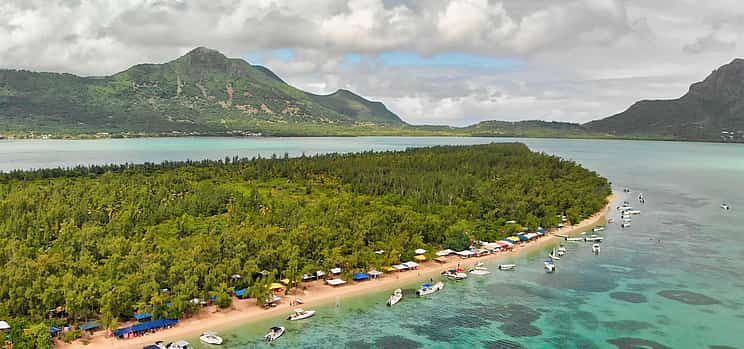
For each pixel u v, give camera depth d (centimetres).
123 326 14000
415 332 14650
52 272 15650
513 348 13862
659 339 14412
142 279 15375
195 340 13725
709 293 17588
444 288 17900
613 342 14225
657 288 18050
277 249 18062
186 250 17588
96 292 14325
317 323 15025
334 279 18150
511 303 16725
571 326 15150
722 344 14162
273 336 13975
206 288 15862
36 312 13662
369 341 14050
